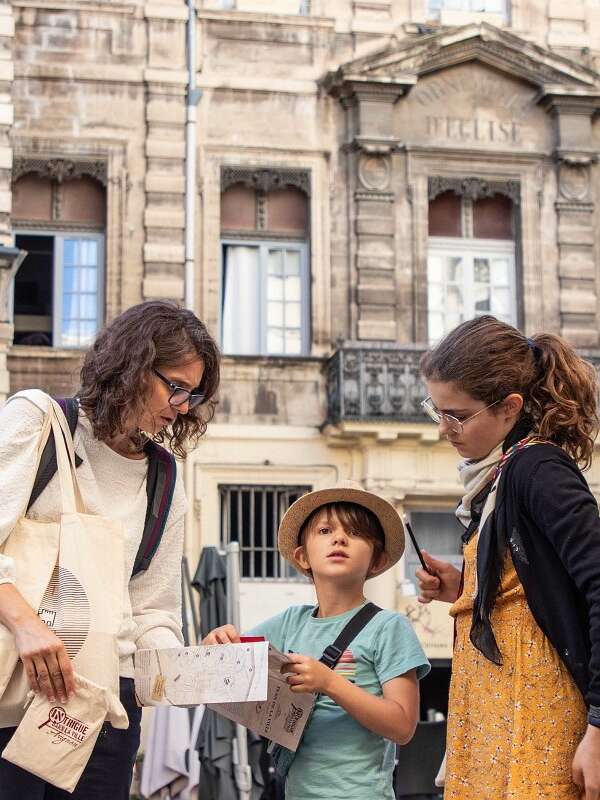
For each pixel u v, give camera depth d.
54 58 20.67
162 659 4.35
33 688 3.97
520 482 4.12
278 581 20.09
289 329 21.11
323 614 5.07
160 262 20.45
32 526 4.20
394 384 20.20
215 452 20.33
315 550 5.06
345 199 21.23
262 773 13.29
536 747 3.98
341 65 21.05
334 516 5.07
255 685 4.20
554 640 4.00
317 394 20.80
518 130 21.88
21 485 4.19
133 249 20.47
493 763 4.06
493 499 4.23
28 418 4.30
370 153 21.19
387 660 4.79
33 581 4.11
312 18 21.50
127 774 4.36
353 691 4.53
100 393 4.43
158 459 4.68
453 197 21.91
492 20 22.31
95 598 4.14
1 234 19.19
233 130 21.05
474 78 21.83
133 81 20.80
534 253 21.64
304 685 4.44
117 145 20.64
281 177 21.16
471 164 21.62
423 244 21.27
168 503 4.64
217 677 4.27
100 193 20.83
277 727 4.69
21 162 20.44
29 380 19.95
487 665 4.18
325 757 4.72
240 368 20.64
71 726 4.00
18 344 20.41
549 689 4.02
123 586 4.25
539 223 21.73
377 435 20.09
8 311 18.52
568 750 3.97
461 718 4.25
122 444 4.55
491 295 21.77
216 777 13.04
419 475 20.39
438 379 4.41
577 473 4.13
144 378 4.37
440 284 21.64
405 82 21.25
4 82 19.58
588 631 3.98
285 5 21.67
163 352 4.41
